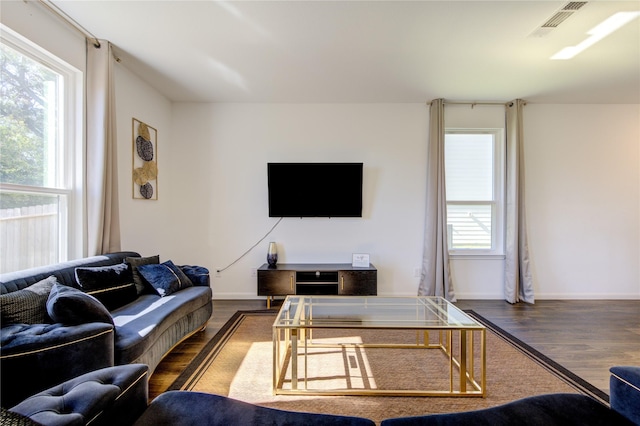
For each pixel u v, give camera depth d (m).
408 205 3.97
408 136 3.96
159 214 3.63
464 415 1.09
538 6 2.09
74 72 2.43
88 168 2.50
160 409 1.09
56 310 1.46
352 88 3.50
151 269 2.58
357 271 3.58
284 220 3.96
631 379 1.10
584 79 3.25
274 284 3.56
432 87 3.47
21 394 1.27
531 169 3.96
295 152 3.95
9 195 1.96
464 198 4.03
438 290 3.79
